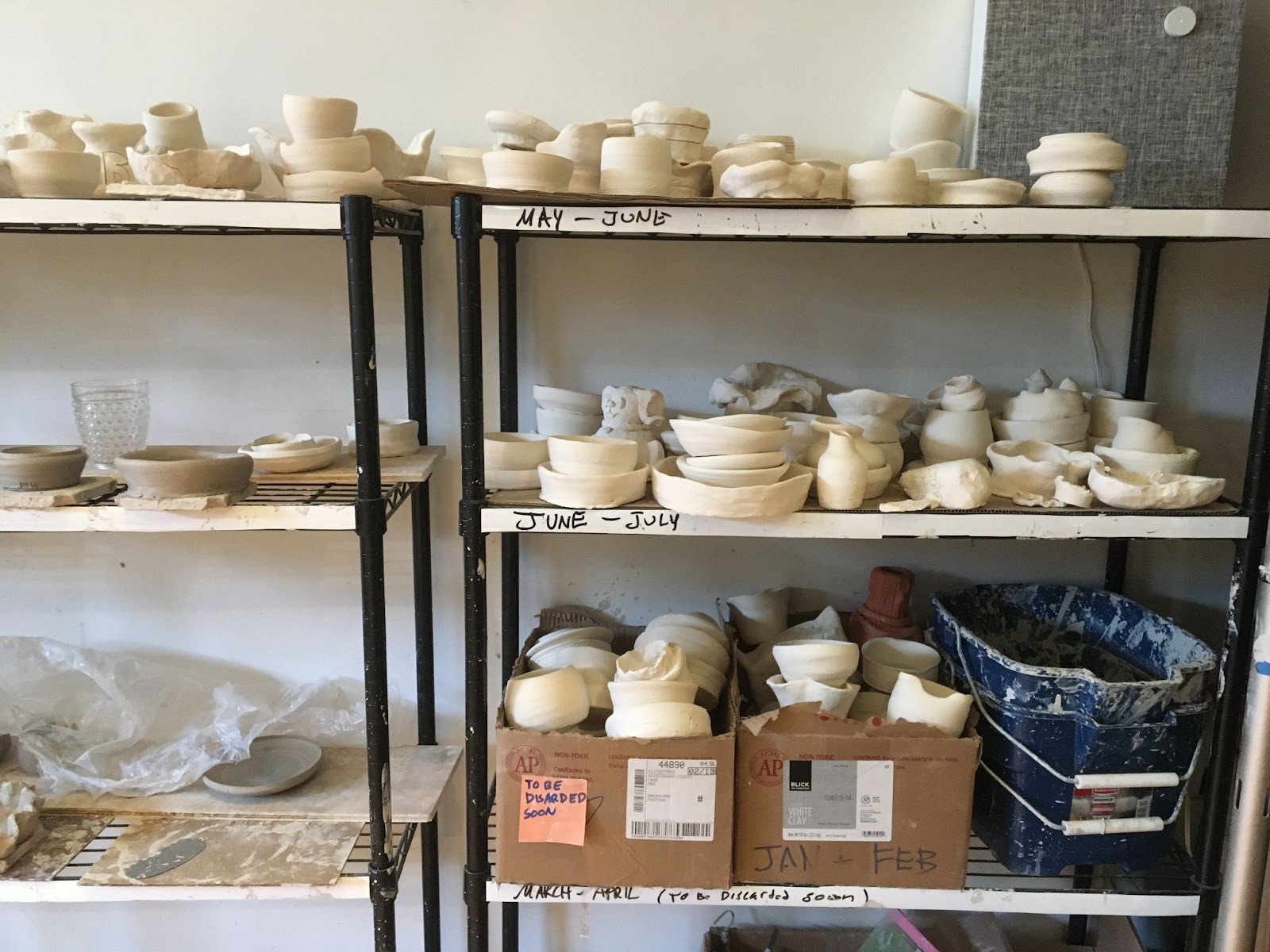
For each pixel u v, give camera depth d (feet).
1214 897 4.13
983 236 4.48
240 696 5.19
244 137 4.81
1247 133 4.84
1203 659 4.18
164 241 4.89
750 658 4.72
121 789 4.67
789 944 5.53
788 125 4.83
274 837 4.43
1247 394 5.08
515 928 5.45
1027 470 4.08
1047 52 4.44
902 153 4.35
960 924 5.45
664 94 4.82
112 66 4.73
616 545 5.26
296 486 4.18
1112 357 5.06
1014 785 4.05
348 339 5.01
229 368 5.03
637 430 4.47
